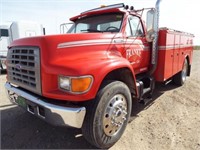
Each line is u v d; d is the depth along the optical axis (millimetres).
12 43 3088
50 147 2756
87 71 2301
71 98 2254
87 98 2309
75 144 2842
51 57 2438
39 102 2439
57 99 2426
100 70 2432
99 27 3852
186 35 5992
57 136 3049
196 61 13867
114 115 2734
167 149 2730
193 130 3277
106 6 3873
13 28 9914
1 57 9492
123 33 3439
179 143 2883
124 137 3037
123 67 2877
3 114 3844
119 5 3705
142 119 3693
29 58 2615
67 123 2303
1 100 4730
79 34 2785
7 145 2779
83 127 2506
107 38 3088
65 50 2574
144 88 4207
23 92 2775
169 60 4633
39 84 2477
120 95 2842
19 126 3350
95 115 2447
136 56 3744
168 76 4719
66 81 2285
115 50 3197
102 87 2582
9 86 3133
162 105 4473
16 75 2955
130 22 3682
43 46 2432
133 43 3625
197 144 2854
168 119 3709
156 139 2994
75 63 2439
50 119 2371
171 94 5336
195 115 3904
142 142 2906
